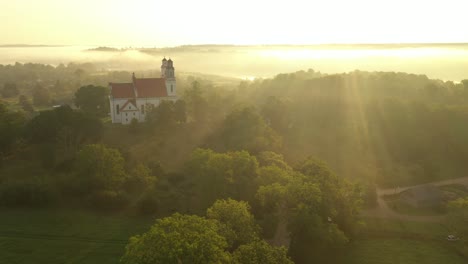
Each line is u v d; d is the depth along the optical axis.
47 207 96.38
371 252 78.62
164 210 95.75
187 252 48.31
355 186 87.88
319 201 75.31
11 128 120.25
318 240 72.38
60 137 121.12
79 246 80.12
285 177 88.00
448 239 82.81
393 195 108.44
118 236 84.44
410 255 77.81
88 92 165.12
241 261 52.97
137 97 154.25
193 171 106.31
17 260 74.75
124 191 101.38
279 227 84.12
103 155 103.69
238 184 89.25
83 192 101.12
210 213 67.00
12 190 96.75
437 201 100.44
